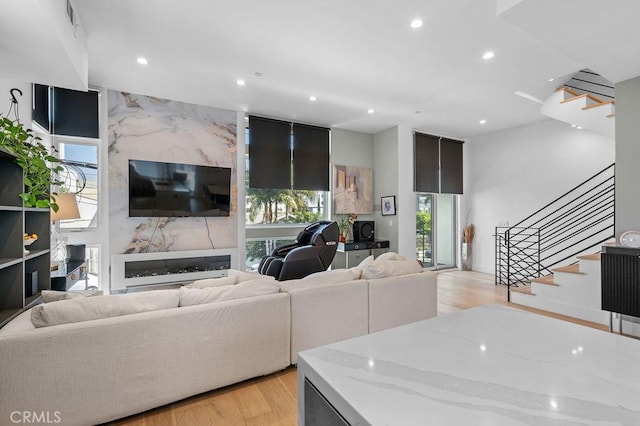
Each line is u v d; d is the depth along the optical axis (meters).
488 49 3.06
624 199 2.99
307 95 4.32
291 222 5.66
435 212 6.61
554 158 5.25
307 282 2.46
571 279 3.64
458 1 2.37
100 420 1.62
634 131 2.92
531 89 4.25
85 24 2.65
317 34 2.83
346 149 6.06
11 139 2.13
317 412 0.76
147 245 4.46
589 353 0.87
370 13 2.52
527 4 1.83
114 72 3.64
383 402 0.64
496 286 5.10
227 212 4.90
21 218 2.16
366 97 4.38
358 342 0.94
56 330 1.52
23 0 1.58
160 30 2.77
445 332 1.02
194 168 4.64
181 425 1.71
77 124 4.02
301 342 2.27
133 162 4.24
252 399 1.94
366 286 2.57
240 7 2.46
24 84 3.17
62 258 3.25
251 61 3.34
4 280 2.13
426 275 2.93
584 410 0.62
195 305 1.92
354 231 5.86
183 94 4.34
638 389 0.69
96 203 4.19
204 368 1.89
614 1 1.78
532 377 0.74
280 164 5.36
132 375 1.69
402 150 5.84
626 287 2.88
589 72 4.54
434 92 4.18
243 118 5.09
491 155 6.23
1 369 1.43
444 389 0.69
